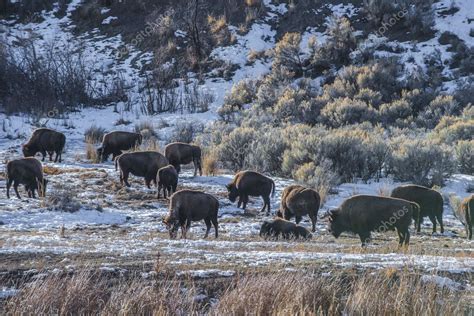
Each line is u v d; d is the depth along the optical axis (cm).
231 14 17338
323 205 7512
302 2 17325
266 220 6419
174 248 4628
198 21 17188
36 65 14450
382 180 9069
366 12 16412
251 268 3741
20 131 12000
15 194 7706
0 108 13850
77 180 8412
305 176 8556
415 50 15112
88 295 3175
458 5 16412
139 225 6362
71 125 12781
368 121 12669
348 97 13762
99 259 3944
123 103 14538
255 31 16675
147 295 3150
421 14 15762
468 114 12381
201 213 5675
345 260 4084
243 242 5256
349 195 8075
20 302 3097
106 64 16088
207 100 14300
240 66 15688
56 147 9794
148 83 14312
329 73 14825
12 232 5731
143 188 8125
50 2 18575
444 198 7912
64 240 5081
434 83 14050
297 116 13338
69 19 18000
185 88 14912
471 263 4122
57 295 3145
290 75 14725
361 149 9162
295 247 4997
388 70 14212
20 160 7400
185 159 8806
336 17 15950
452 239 6028
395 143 10394
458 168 9656
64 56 15238
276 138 10069
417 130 12325
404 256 4366
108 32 17312
